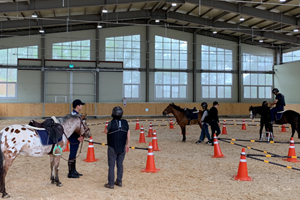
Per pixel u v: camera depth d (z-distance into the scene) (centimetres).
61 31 2388
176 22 2527
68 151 932
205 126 1080
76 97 2436
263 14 1934
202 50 2650
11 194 494
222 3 1869
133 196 488
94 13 2166
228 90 2708
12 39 2311
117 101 2508
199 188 541
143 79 2547
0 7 1664
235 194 507
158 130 1581
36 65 2347
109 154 530
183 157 841
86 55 2442
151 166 666
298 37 2436
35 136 493
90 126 1767
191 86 2631
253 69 2761
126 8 2152
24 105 2298
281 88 2692
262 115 1148
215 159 812
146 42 2534
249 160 802
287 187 552
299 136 1081
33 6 1689
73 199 471
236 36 2711
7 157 466
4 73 2325
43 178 603
